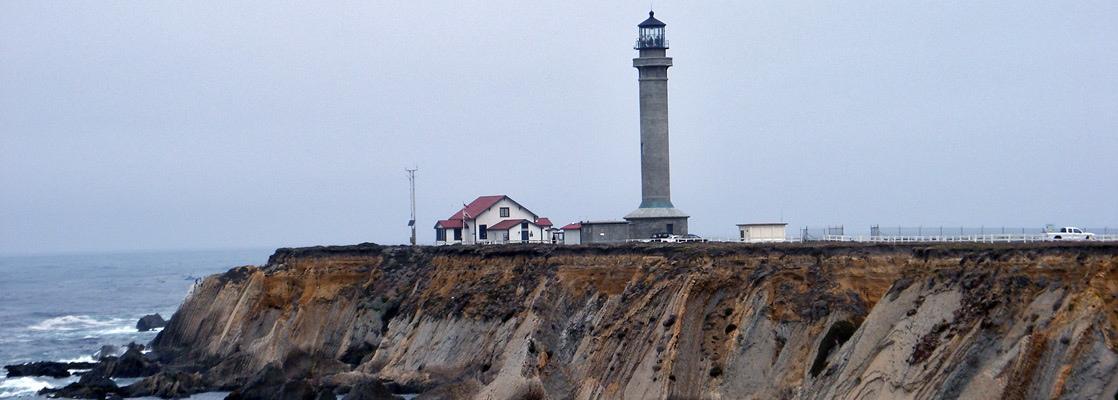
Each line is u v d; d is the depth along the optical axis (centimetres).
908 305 18000
